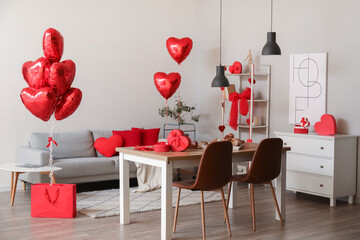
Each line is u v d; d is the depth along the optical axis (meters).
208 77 7.65
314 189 5.52
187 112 7.83
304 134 5.62
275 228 4.39
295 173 5.74
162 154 4.06
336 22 5.71
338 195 5.36
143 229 4.32
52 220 4.62
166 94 6.68
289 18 6.30
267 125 6.64
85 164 5.94
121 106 7.12
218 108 7.48
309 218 4.77
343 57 5.65
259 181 4.37
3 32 6.11
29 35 6.30
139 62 7.28
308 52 6.06
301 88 6.15
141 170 6.17
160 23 7.47
